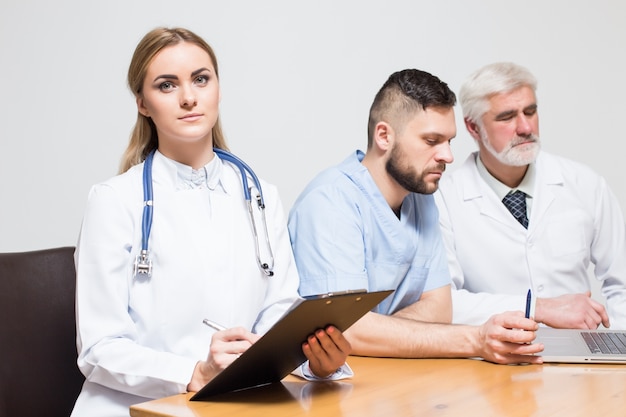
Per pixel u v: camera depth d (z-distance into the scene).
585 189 2.31
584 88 2.93
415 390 1.23
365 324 1.52
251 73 2.73
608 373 1.33
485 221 2.26
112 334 1.39
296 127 2.78
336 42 2.81
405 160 1.71
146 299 1.45
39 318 1.55
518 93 2.15
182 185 1.53
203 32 2.69
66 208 2.61
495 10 2.91
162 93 1.47
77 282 1.44
